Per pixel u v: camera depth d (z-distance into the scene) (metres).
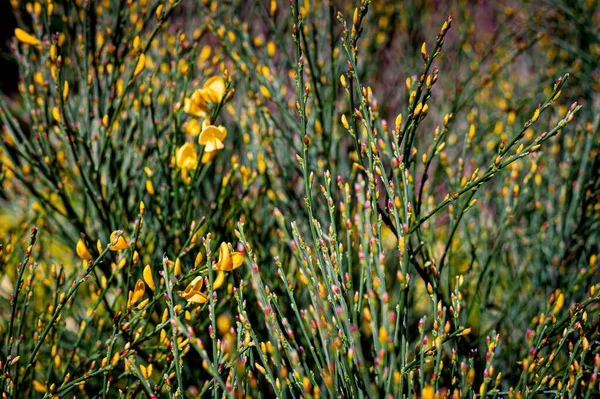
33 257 1.07
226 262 0.85
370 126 0.86
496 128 1.16
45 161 1.01
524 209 1.11
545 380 0.87
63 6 1.05
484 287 1.07
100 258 0.88
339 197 1.08
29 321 1.07
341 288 0.87
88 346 1.07
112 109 1.01
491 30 1.63
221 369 0.87
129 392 0.92
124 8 1.04
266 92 1.05
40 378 1.04
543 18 1.44
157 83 1.12
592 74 1.27
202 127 0.90
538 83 1.39
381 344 0.80
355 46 0.87
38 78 1.01
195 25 1.27
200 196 1.08
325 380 0.83
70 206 1.03
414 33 1.37
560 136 1.14
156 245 1.04
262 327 1.01
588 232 1.06
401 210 0.85
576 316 0.88
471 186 0.86
